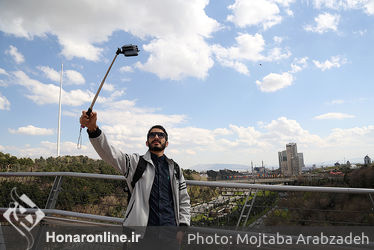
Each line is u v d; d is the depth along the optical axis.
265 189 2.96
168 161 2.69
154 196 2.44
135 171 2.44
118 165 2.40
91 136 2.24
